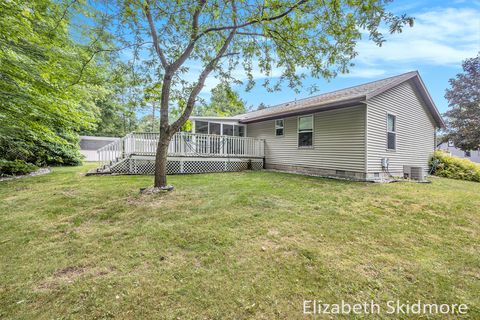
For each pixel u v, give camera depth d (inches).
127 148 352.8
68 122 299.0
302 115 379.9
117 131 1011.9
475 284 87.7
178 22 194.2
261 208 171.8
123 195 203.9
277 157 427.2
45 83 225.0
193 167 373.4
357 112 304.8
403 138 363.3
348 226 141.7
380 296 80.4
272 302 76.7
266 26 197.5
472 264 101.3
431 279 90.2
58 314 71.3
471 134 751.7
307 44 214.1
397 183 284.8
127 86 240.7
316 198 201.0
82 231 134.5
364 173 297.1
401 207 179.3
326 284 86.4
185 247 114.5
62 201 187.9
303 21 205.5
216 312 72.1
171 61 219.6
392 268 97.4
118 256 106.3
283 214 160.4
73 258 104.7
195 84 244.5
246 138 431.8
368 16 154.0
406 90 369.4
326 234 130.0
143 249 112.6
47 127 290.5
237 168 418.9
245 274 92.0
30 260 103.2
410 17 144.7
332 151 335.0
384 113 325.7
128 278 89.3
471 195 220.8
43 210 168.4
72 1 207.6
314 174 358.0
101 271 94.6
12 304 75.7
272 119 426.3
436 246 117.9
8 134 244.4
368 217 157.5
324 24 193.3
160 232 130.6
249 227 137.8
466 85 786.2
